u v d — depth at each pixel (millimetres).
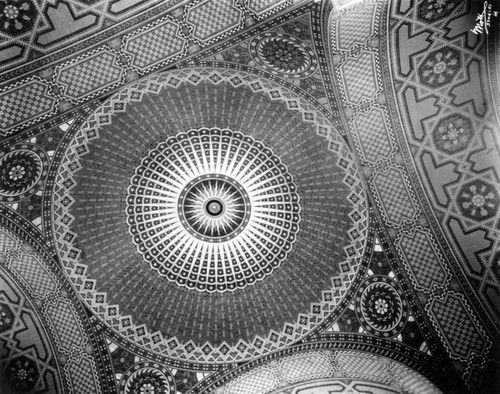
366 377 9148
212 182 9227
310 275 9336
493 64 7723
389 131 8445
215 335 9453
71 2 7098
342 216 9047
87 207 8766
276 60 8094
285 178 9148
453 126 8188
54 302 8719
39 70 7496
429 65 8008
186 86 8297
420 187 8523
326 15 7648
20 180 8180
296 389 9422
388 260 8852
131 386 8977
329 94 8359
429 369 8594
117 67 7789
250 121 8844
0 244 8312
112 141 8547
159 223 9234
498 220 8164
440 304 8562
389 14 7684
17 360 8625
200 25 7652
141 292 9305
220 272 9508
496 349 8211
